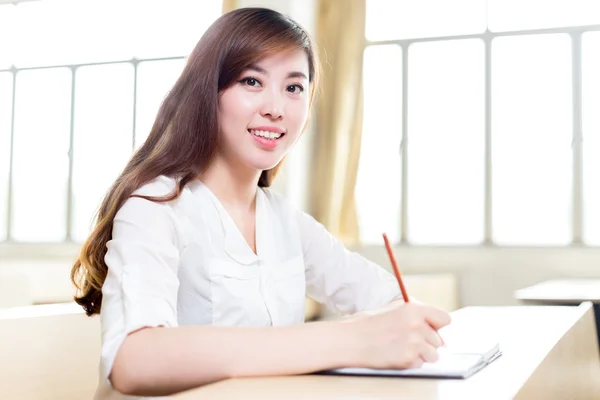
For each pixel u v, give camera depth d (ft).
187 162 4.14
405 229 18.83
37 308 5.18
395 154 19.02
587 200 17.46
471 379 2.80
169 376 2.91
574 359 4.83
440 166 18.66
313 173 18.38
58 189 23.09
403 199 18.85
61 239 23.03
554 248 17.52
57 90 23.20
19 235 23.50
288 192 17.43
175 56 22.00
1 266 14.66
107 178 22.58
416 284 14.58
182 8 21.98
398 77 19.04
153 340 2.97
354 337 2.97
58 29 23.24
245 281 4.19
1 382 4.40
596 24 17.49
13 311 4.98
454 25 18.65
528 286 17.70
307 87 4.24
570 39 17.67
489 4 18.34
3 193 23.72
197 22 21.84
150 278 3.36
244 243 4.23
